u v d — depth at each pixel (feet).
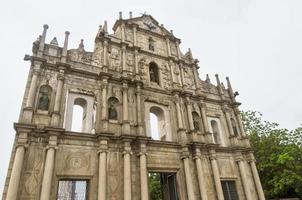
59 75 76.79
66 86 78.07
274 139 139.74
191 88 108.68
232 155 99.40
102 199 63.31
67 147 67.36
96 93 82.28
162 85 100.42
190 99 102.78
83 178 65.98
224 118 109.81
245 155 102.58
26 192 57.41
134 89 89.76
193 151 88.12
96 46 93.20
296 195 120.16
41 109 70.64
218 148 95.25
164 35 117.50
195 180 83.61
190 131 92.58
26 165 60.08
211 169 89.30
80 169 66.39
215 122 107.76
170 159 82.94
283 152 126.41
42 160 62.49
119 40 100.89
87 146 70.33
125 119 79.46
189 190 78.02
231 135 103.96
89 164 68.23
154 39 113.60
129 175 69.97
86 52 88.99
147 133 85.76
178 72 108.58
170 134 90.38
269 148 136.98
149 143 81.00
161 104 95.04
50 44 82.38
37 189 58.75
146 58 103.91
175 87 101.24
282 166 124.88
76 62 84.79
